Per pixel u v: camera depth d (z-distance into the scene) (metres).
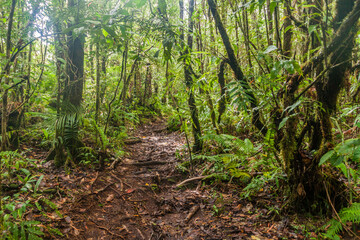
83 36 1.98
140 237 2.40
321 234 2.12
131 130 7.01
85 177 3.29
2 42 3.97
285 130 2.47
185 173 3.81
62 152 3.53
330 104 2.28
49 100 3.97
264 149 2.86
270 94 2.64
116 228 2.50
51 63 4.05
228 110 4.53
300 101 2.13
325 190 2.35
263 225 2.39
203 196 3.05
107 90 6.79
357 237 2.01
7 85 2.33
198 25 4.79
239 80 2.81
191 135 4.79
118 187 3.29
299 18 2.95
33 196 2.45
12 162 2.94
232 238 2.25
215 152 4.04
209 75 3.61
